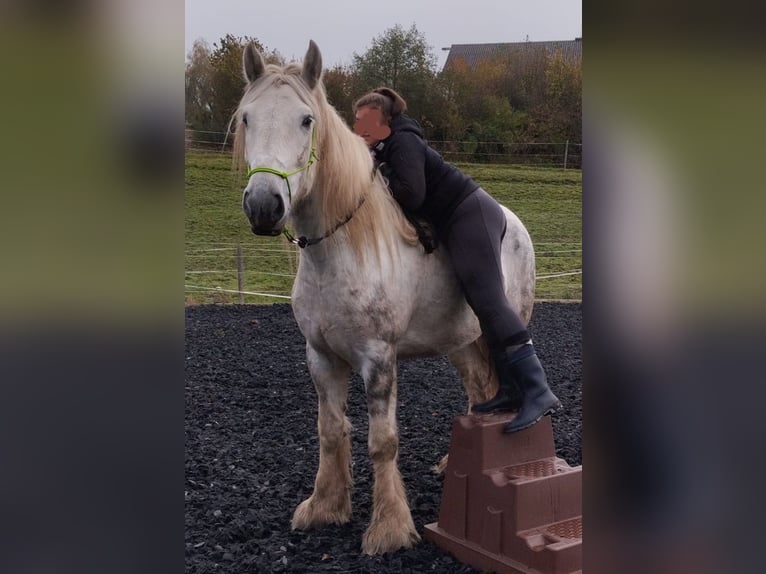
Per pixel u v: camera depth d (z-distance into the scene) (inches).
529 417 95.6
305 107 85.3
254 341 262.1
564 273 422.3
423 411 173.9
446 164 105.3
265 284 389.7
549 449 101.4
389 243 97.5
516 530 89.0
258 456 138.1
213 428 157.0
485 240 101.8
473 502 95.7
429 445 146.6
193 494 117.2
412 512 112.7
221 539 99.6
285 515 110.3
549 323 310.5
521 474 93.8
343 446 107.1
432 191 103.9
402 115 106.0
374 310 95.3
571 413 171.6
